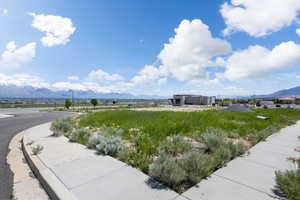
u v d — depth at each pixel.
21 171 3.06
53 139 5.25
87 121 9.57
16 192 2.32
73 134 5.22
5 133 6.87
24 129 7.86
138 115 11.62
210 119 9.46
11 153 4.16
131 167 2.95
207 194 2.13
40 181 2.66
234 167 3.02
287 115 13.91
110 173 2.70
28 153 3.74
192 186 2.33
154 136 5.31
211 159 3.00
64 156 3.52
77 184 2.33
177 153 3.84
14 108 30.00
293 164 3.17
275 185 2.36
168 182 2.32
